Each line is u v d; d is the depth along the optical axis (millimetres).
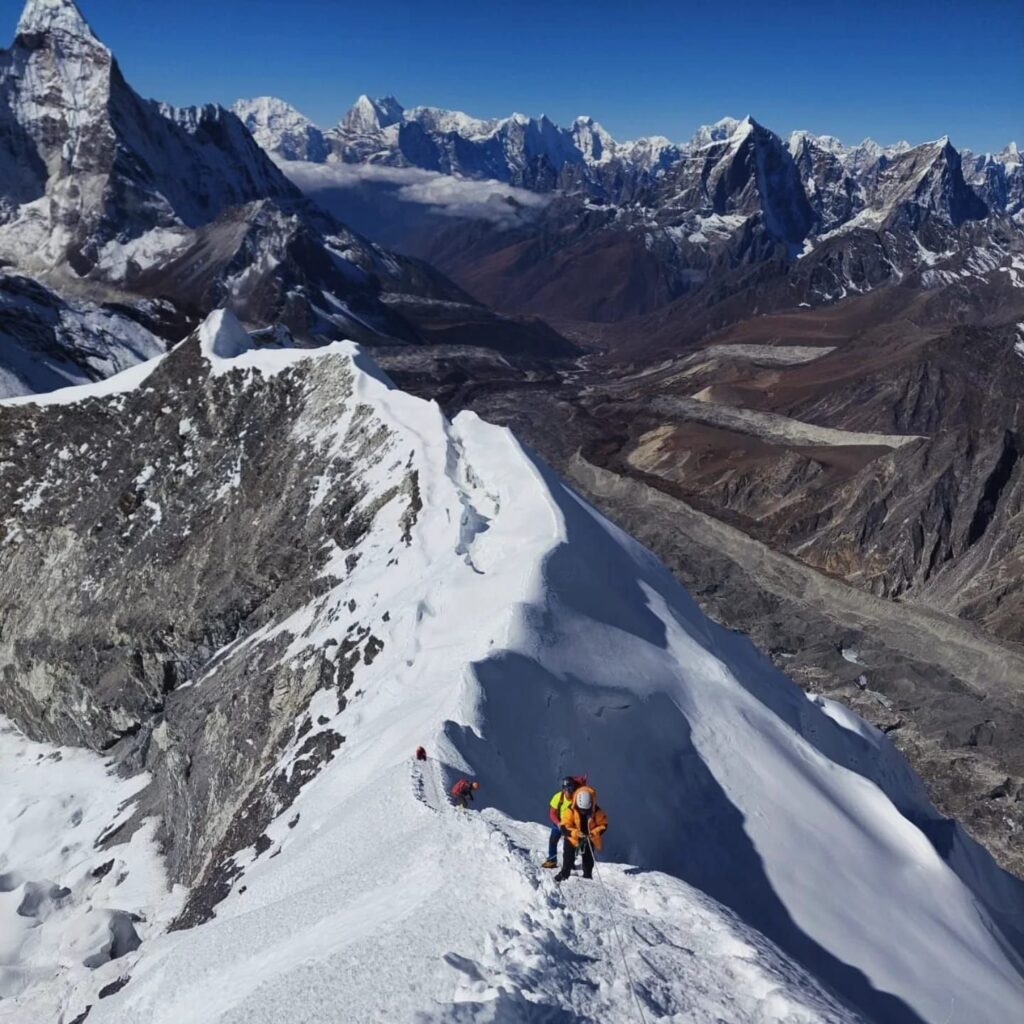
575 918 16125
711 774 37406
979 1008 30469
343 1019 13492
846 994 29219
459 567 44938
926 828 50156
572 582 42625
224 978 18219
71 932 40250
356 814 25312
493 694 32438
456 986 13656
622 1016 13703
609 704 36906
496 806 26531
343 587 52938
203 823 45594
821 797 38562
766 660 54344
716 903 18156
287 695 46531
